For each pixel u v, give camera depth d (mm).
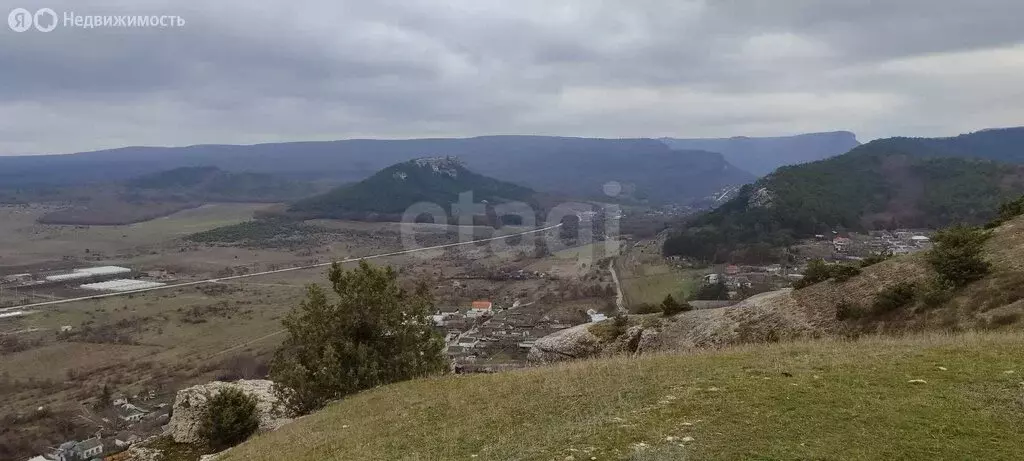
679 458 9281
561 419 12656
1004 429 9469
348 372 21891
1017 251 23672
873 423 10109
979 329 19719
